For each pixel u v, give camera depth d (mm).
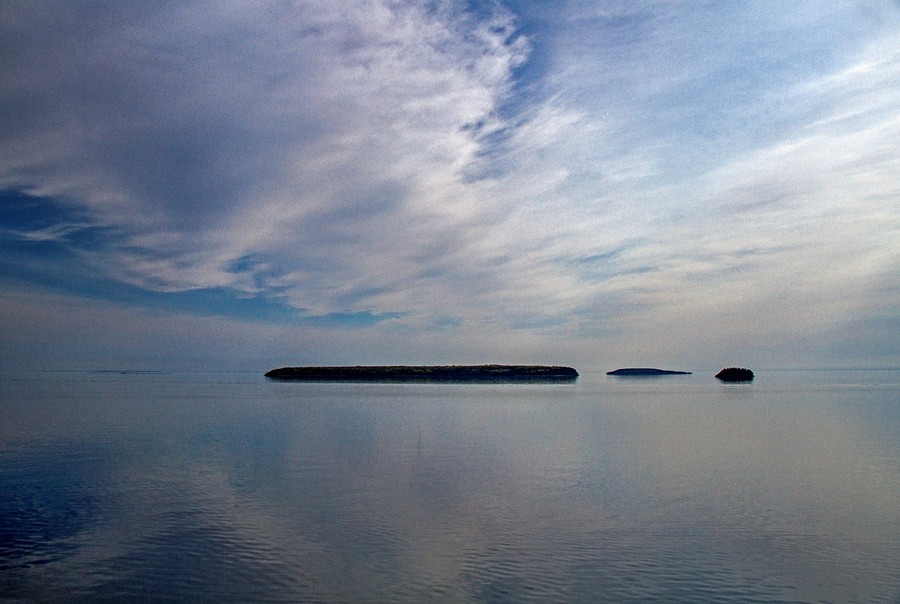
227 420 52906
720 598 15070
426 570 16656
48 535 19469
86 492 25047
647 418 56562
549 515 22047
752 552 18266
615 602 14758
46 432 43938
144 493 24953
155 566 16844
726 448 37812
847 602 14914
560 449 37062
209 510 22406
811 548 18625
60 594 15023
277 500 23906
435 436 42750
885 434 44844
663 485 26969
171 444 38156
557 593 15242
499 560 17469
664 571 16734
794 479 28344
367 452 35500
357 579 16031
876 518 21828
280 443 38875
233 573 16359
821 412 63344
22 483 26688
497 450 36469
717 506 23453
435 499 24234
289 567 16781
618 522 21203
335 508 22781
